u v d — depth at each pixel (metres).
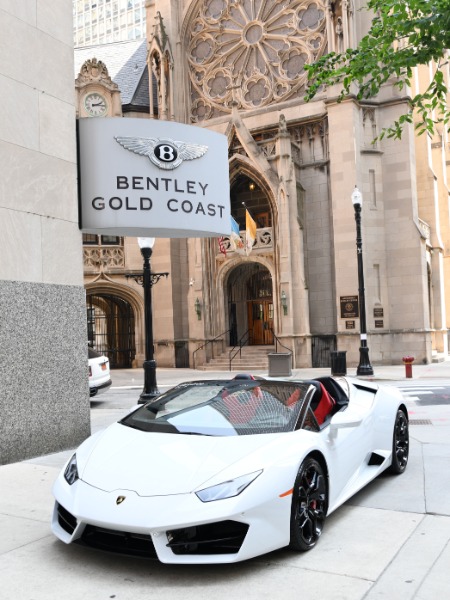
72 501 4.34
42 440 8.21
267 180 27.06
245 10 31.03
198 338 28.66
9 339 7.86
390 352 25.97
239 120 28.19
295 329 26.28
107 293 30.41
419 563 4.25
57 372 8.51
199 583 4.00
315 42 29.02
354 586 3.91
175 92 31.95
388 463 6.50
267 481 4.22
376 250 26.14
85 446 5.14
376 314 25.83
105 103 30.98
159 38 31.27
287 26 29.84
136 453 4.68
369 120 26.70
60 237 8.79
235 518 4.00
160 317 30.27
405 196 26.16
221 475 4.22
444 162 34.91
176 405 5.54
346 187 25.91
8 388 7.79
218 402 5.48
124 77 35.19
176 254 30.58
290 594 3.82
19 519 5.46
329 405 5.89
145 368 13.16
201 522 3.94
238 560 3.99
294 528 4.36
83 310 9.02
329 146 26.53
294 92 29.11
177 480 4.23
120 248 30.56
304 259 27.48
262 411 5.24
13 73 8.19
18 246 8.10
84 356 8.98
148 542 4.05
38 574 4.20
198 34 32.03
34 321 8.23
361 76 8.27
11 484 6.70
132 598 3.82
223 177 10.77
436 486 6.23
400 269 26.08
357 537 4.79
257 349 27.78
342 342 25.64
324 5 28.70
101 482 4.39
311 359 26.28
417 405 12.85
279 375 20.66
